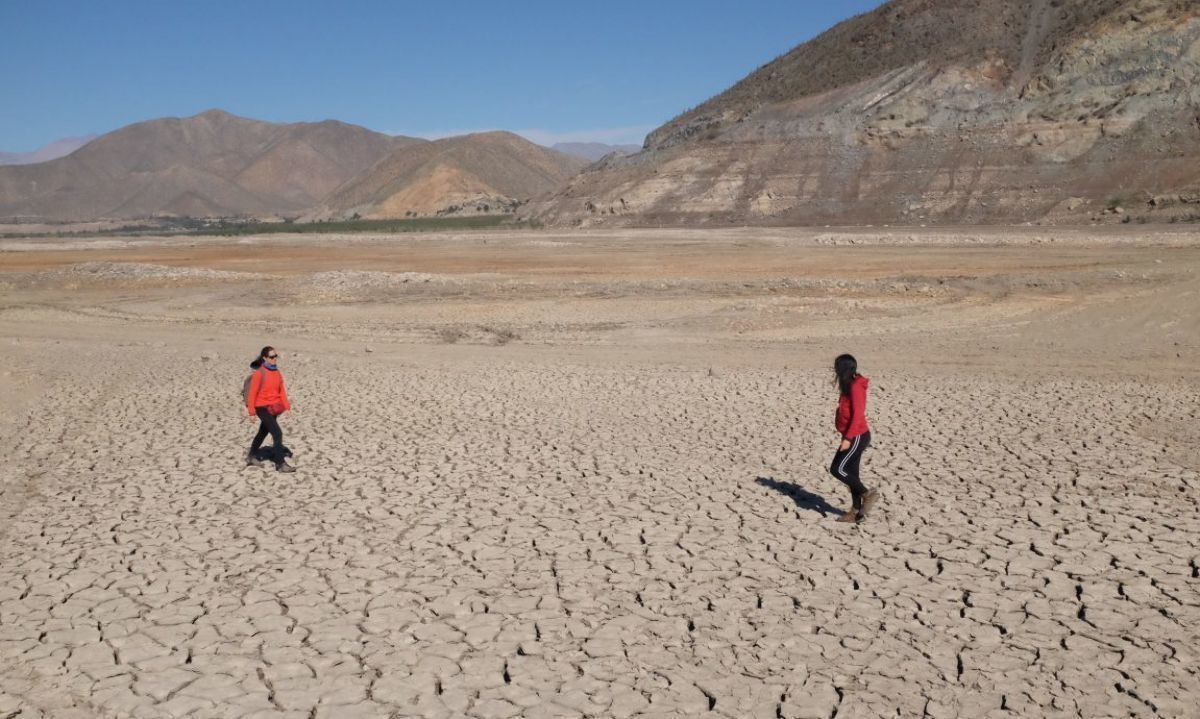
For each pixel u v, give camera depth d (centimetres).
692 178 12131
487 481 1234
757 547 982
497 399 1803
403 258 6412
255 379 1276
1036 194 9631
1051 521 1046
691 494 1168
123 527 1058
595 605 844
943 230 8294
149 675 723
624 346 2595
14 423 1628
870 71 13438
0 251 8156
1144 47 10688
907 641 769
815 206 10862
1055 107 10681
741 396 1806
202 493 1188
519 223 13225
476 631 794
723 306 3303
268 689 704
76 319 3412
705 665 733
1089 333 2509
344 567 937
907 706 671
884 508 1103
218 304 3775
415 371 2162
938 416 1594
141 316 3469
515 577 909
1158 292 2983
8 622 814
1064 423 1520
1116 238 5994
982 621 803
